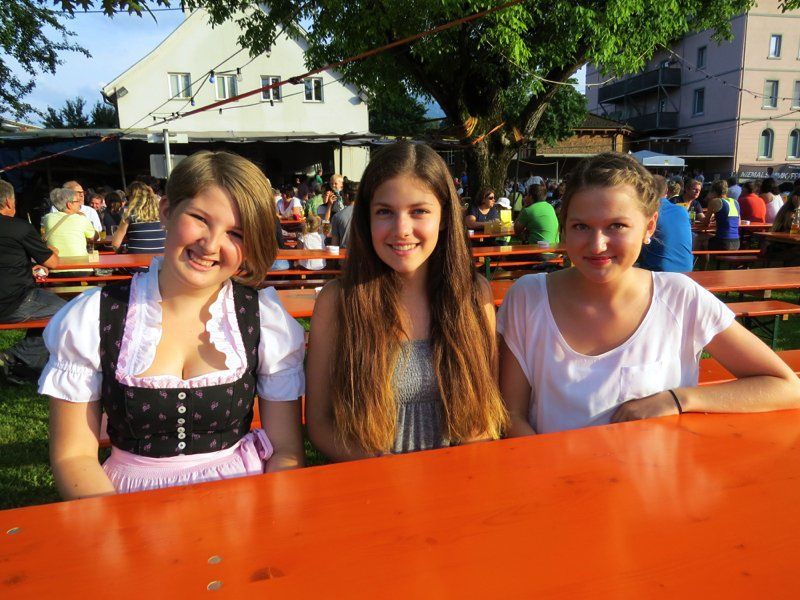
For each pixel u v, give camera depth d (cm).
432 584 79
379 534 92
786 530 92
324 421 171
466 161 1369
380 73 1321
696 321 163
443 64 1212
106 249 941
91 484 129
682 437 130
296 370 158
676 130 3441
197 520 96
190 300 143
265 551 87
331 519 96
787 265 822
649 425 137
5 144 1736
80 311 135
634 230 151
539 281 178
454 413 163
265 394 156
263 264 145
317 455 308
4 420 354
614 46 1138
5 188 432
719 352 164
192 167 132
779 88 3030
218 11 1152
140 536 92
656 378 162
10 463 300
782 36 2983
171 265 135
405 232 151
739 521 94
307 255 664
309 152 2489
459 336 164
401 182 150
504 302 184
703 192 2053
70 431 136
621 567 83
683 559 85
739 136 3055
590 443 127
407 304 170
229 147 2289
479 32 1119
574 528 93
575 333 168
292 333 155
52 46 1819
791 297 721
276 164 2472
